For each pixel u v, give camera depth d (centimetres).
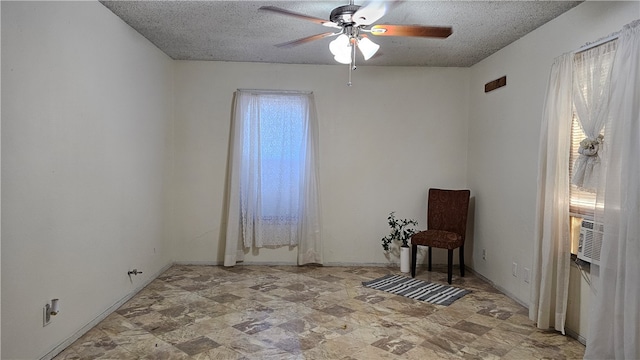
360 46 298
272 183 508
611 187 251
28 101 239
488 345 291
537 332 314
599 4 283
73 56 283
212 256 513
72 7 281
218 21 360
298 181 509
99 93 320
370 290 417
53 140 262
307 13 338
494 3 307
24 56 235
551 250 310
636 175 233
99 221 323
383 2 239
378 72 512
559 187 308
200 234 511
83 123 297
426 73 514
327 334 307
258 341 293
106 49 330
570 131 303
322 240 513
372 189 517
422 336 305
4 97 221
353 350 280
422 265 518
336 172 516
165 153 477
